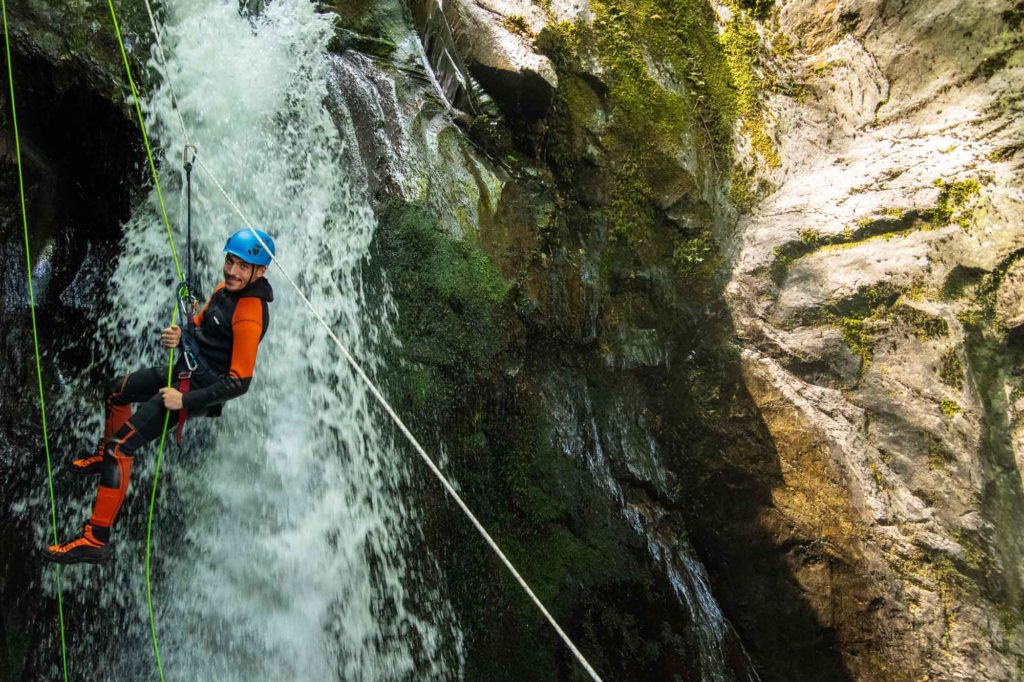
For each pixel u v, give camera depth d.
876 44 6.96
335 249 5.55
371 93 5.98
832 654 5.90
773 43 7.32
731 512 6.32
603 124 6.51
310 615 5.14
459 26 6.40
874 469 6.01
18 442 4.69
